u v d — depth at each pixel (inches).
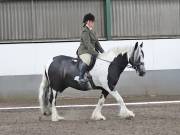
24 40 745.0
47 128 466.0
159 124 471.5
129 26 761.0
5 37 746.8
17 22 746.8
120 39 754.2
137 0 762.8
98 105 513.3
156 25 767.1
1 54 721.6
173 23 768.9
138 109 593.9
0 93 717.9
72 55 730.2
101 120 505.0
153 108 600.7
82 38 499.5
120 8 757.9
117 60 493.0
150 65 737.0
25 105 661.3
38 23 748.0
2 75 718.5
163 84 737.0
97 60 498.6
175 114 543.5
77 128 459.8
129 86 728.3
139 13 764.0
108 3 748.6
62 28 750.5
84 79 496.1
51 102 514.9
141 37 762.2
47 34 749.3
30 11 747.4
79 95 723.4
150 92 735.1
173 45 741.3
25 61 724.0
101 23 754.2
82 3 751.7
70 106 634.8
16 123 506.3
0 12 746.8
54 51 728.3
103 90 507.8
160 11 767.1
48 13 749.3
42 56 726.5
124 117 502.9
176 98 697.0
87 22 502.3
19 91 721.0
